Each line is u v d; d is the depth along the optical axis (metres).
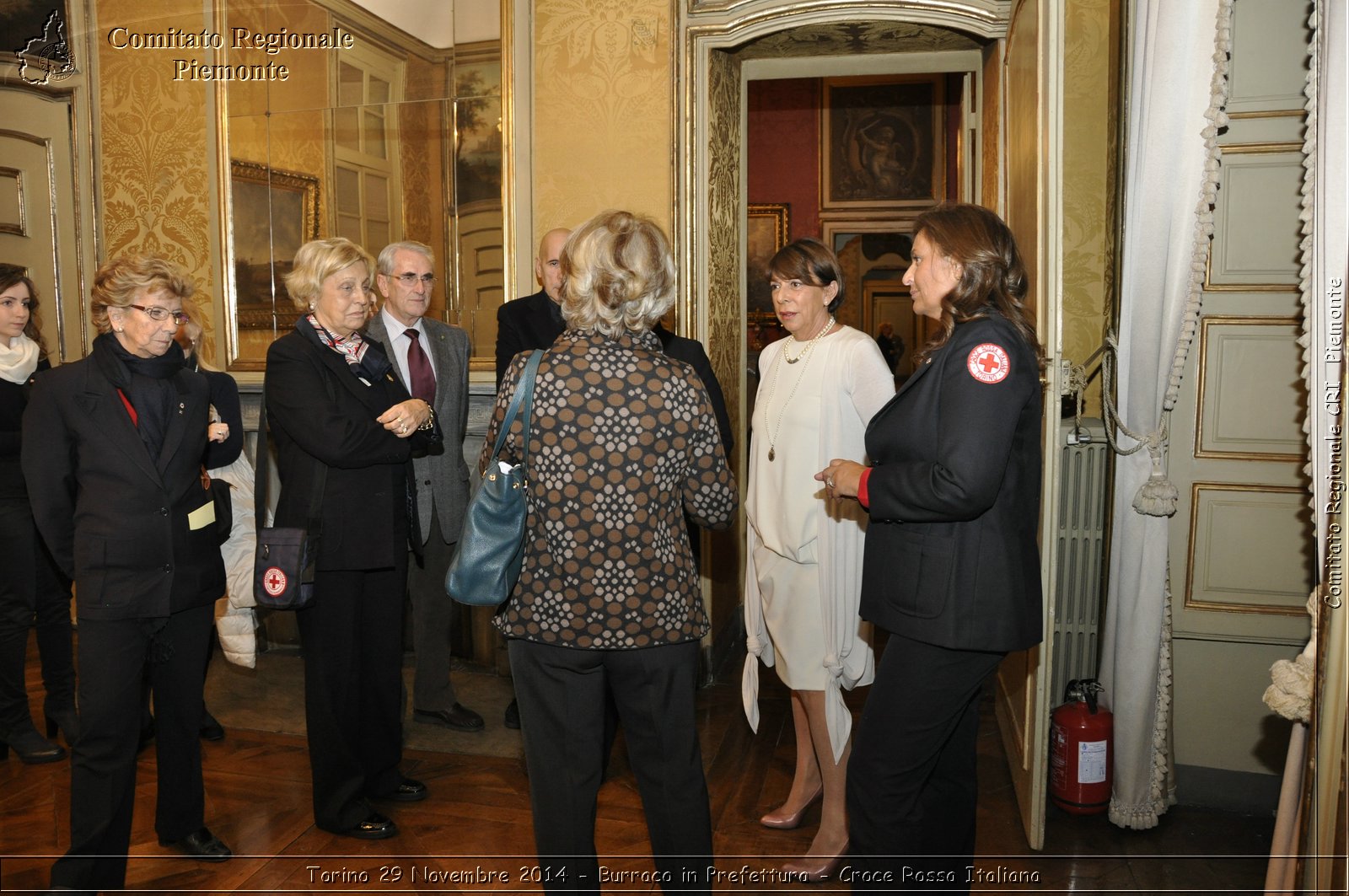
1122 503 2.78
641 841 2.68
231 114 4.24
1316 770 1.69
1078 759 2.82
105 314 2.34
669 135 3.81
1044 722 2.61
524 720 1.90
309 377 2.56
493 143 3.90
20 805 2.88
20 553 3.04
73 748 2.30
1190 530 2.90
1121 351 2.76
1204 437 2.87
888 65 4.26
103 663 2.27
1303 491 2.81
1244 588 2.87
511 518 1.83
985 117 4.06
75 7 4.30
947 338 1.89
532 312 3.30
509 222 3.90
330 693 2.66
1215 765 2.92
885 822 1.89
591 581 1.80
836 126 7.29
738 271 4.45
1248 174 2.78
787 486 2.54
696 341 3.16
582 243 1.83
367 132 4.07
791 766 3.21
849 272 7.51
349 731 2.70
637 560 1.81
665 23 3.78
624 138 3.85
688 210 3.82
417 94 3.98
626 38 3.82
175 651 2.46
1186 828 2.79
